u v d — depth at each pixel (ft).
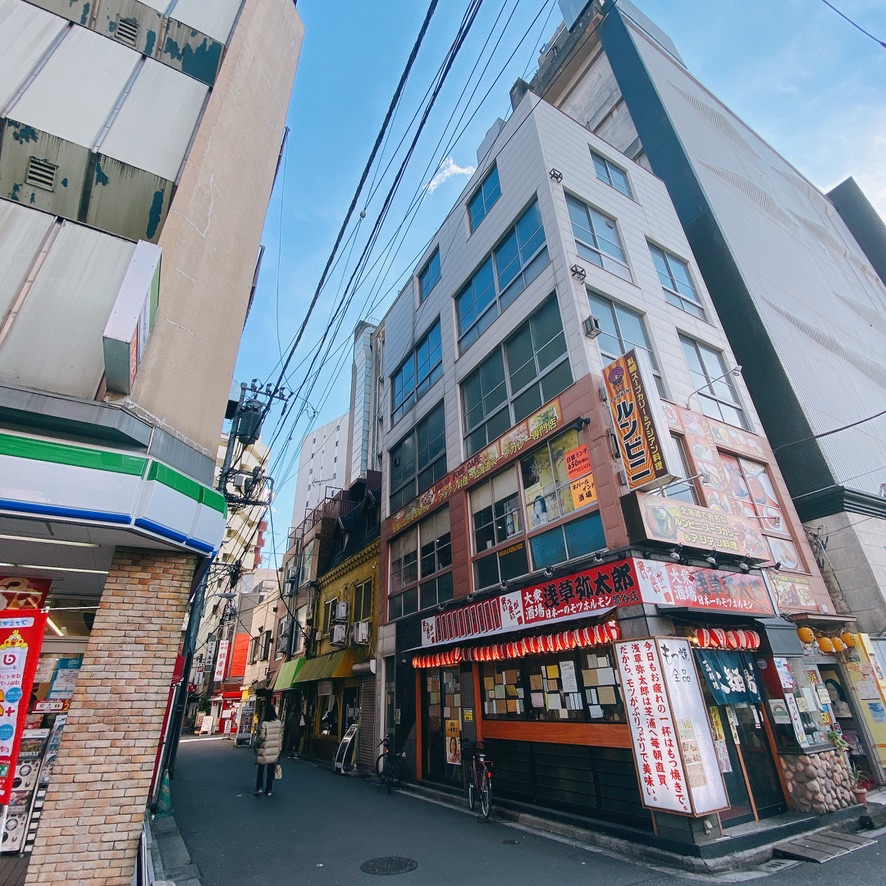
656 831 21.22
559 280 35.42
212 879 18.75
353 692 53.52
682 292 44.42
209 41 29.12
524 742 29.94
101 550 19.61
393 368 63.26
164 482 18.38
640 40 74.95
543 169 40.24
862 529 37.78
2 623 15.85
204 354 23.12
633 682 23.18
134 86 25.36
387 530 53.26
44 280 19.43
